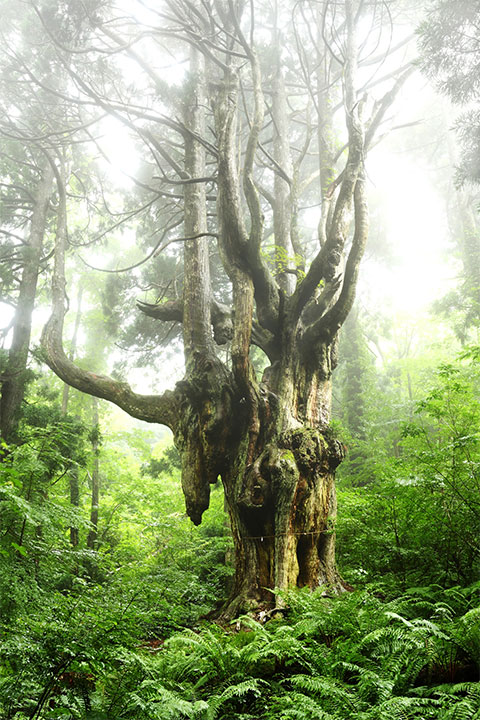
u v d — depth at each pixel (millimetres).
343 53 11094
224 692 4352
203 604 9781
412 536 7613
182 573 11016
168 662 5172
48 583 6793
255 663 5273
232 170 9594
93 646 3646
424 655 4551
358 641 5078
